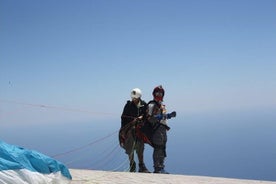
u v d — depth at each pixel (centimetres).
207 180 984
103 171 1116
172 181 957
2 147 697
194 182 948
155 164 1262
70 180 829
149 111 1250
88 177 970
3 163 657
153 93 1274
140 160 1302
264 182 971
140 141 1298
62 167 807
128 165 1288
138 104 1318
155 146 1266
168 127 1298
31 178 676
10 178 648
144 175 1045
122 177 992
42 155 772
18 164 673
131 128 1307
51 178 746
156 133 1266
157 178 997
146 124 1282
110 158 1859
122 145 1335
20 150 737
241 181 977
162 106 1284
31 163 729
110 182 920
